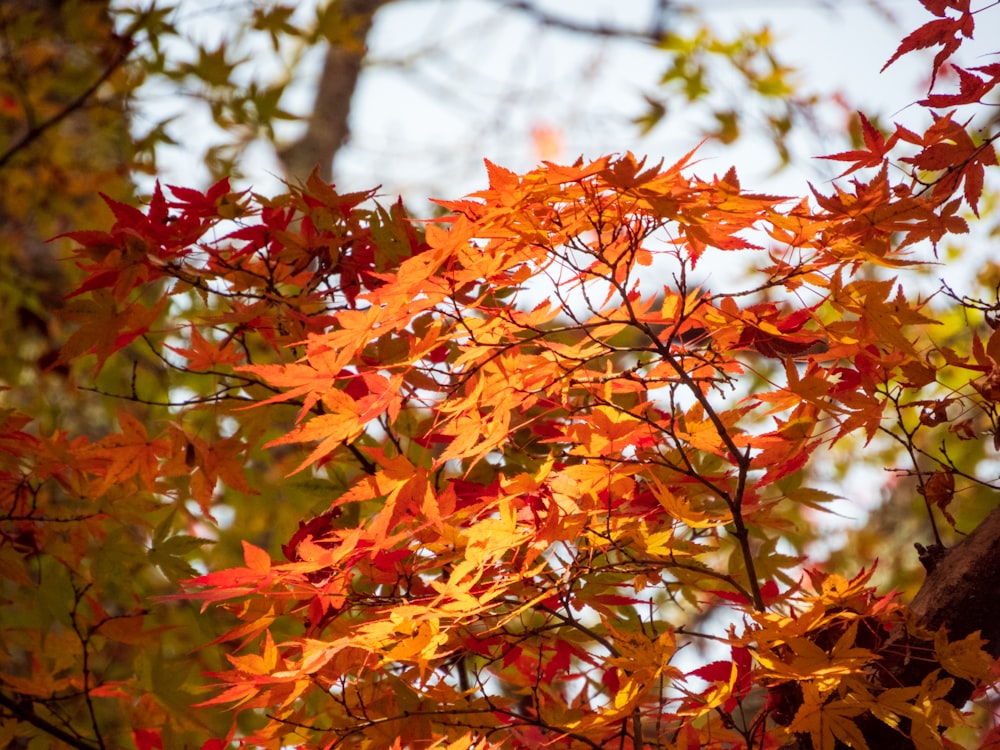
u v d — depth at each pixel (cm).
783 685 390
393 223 408
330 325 403
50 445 412
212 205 404
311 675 389
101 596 429
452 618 387
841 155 390
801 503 405
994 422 394
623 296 388
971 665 385
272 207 406
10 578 419
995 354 392
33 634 424
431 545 392
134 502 422
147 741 426
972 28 387
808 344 395
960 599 389
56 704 423
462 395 397
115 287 400
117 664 475
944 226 389
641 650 385
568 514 388
